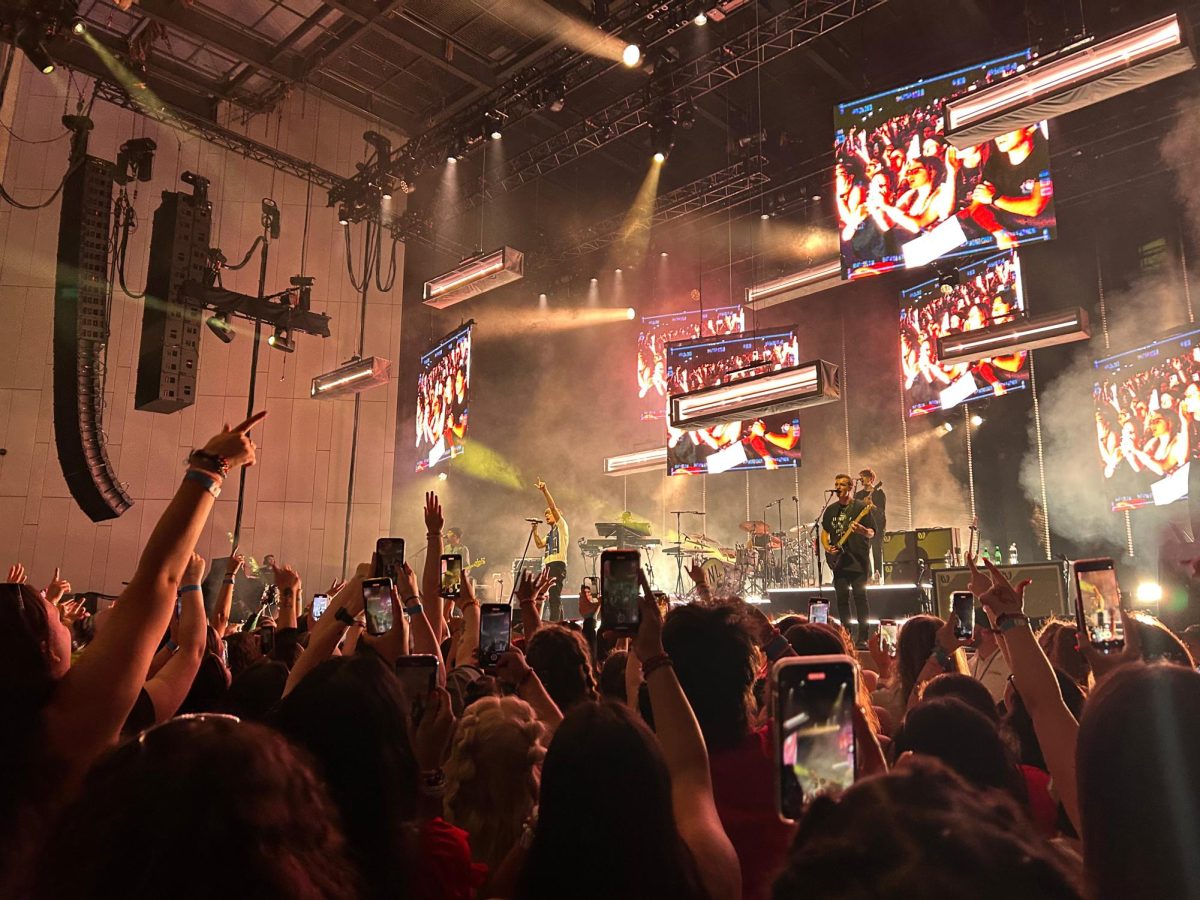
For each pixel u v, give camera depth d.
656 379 19.30
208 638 3.26
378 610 2.84
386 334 18.62
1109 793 1.14
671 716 1.75
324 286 18.30
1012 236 10.57
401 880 1.42
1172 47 7.26
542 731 2.13
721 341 16.83
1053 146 14.05
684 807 1.58
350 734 1.48
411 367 19.09
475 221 18.77
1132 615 2.38
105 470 9.89
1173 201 14.87
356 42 14.84
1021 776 2.11
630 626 1.87
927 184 11.15
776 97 16.45
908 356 15.83
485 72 14.62
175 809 0.86
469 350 16.34
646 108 13.95
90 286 9.86
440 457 16.66
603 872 1.25
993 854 0.74
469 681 3.44
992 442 16.84
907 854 0.74
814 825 0.87
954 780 0.88
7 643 1.49
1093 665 2.28
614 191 19.19
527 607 3.62
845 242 11.62
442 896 1.54
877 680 4.62
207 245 11.26
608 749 1.31
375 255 18.88
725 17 12.89
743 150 15.91
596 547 15.60
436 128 15.16
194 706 2.98
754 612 3.57
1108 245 15.79
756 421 15.82
